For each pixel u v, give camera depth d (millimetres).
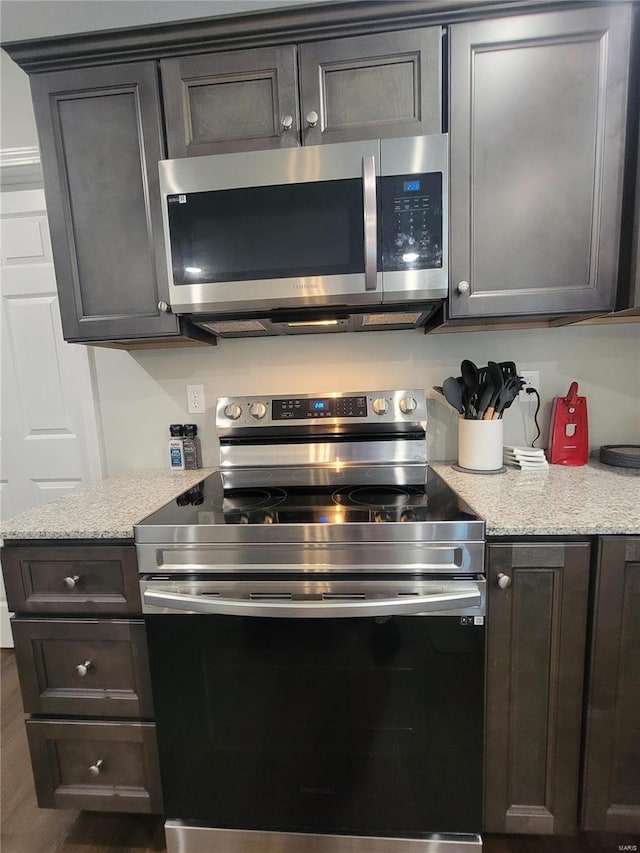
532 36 1048
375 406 1415
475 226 1122
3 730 1530
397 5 1033
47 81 1172
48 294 1716
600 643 947
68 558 1020
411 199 1088
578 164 1093
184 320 1275
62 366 1738
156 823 1198
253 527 946
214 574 971
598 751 980
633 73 1048
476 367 1438
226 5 1480
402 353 1538
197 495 1237
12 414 1794
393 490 1210
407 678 943
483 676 941
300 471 1436
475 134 1092
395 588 925
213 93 1132
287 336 1568
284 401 1454
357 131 1105
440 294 1124
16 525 1039
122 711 1062
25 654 1066
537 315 1156
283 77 1104
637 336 1450
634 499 1061
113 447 1693
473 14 1044
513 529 915
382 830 1008
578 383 1488
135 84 1148
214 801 1039
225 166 1108
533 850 1090
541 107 1078
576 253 1122
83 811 1238
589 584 938
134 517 1072
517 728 987
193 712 1005
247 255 1146
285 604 906
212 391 1623
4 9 1467
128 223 1212
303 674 963
